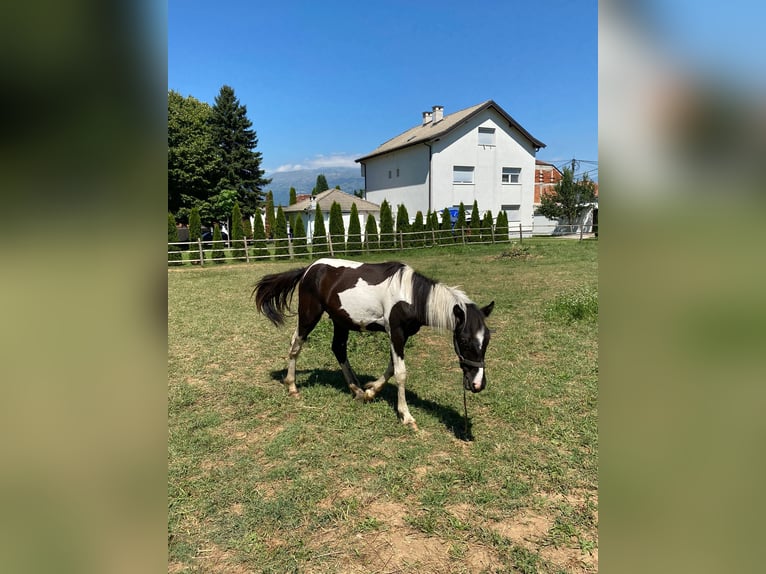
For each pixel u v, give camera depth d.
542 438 3.46
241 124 39.09
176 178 30.11
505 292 9.16
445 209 22.19
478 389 3.24
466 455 3.24
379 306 3.84
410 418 3.71
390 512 2.66
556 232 28.59
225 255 18.61
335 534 2.48
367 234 19.94
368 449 3.33
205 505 2.71
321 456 3.24
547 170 41.56
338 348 4.38
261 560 2.29
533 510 2.65
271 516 2.60
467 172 24.30
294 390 4.34
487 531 2.46
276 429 3.71
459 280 10.79
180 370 5.14
